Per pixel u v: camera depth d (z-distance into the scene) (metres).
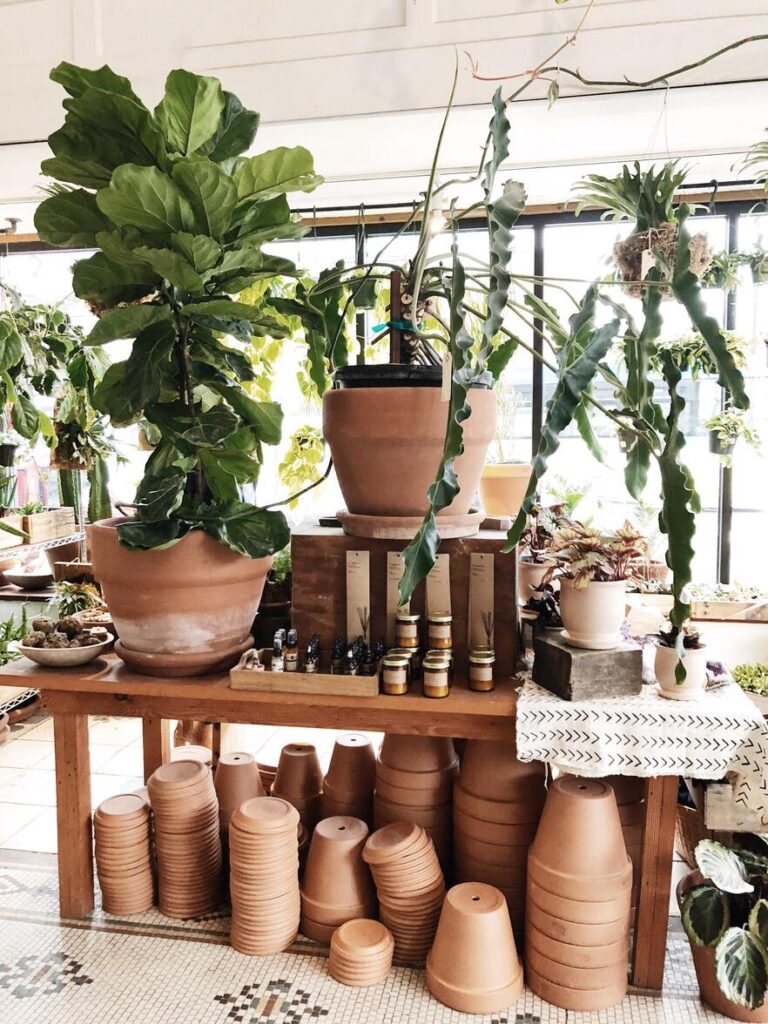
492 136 1.67
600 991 1.75
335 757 2.24
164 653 1.94
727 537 4.03
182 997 1.78
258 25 2.97
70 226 1.87
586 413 2.28
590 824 1.77
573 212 3.94
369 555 2.00
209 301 1.84
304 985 1.82
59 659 2.03
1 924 2.07
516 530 1.54
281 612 2.29
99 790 3.09
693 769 1.72
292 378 3.59
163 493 1.83
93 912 2.12
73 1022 1.71
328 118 2.94
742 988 1.63
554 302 4.03
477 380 1.93
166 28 3.04
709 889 1.79
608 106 2.80
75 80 1.69
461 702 1.80
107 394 1.92
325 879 1.98
